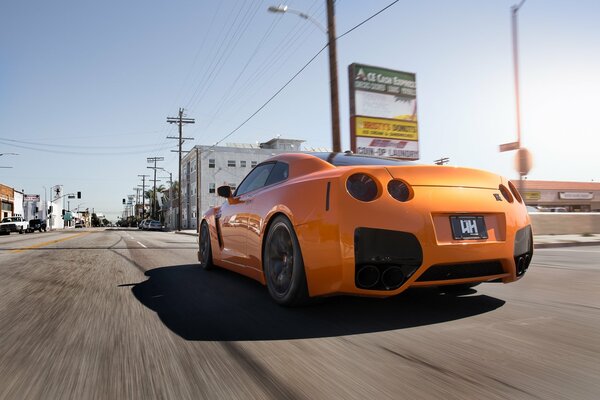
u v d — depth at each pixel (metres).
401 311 3.06
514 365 1.99
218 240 4.88
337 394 1.70
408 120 23.16
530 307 3.18
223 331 2.61
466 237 2.74
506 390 1.72
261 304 3.36
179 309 3.21
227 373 1.93
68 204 105.50
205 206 50.00
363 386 1.77
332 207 2.69
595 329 2.59
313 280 2.82
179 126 45.44
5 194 55.78
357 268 2.61
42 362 2.09
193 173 57.09
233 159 51.50
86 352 2.24
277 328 2.66
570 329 2.59
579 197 44.62
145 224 57.91
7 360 2.12
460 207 2.75
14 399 1.68
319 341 2.39
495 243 2.82
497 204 2.93
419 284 2.66
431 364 2.01
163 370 1.98
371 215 2.60
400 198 2.67
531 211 15.53
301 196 2.99
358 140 21.83
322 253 2.72
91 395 1.71
